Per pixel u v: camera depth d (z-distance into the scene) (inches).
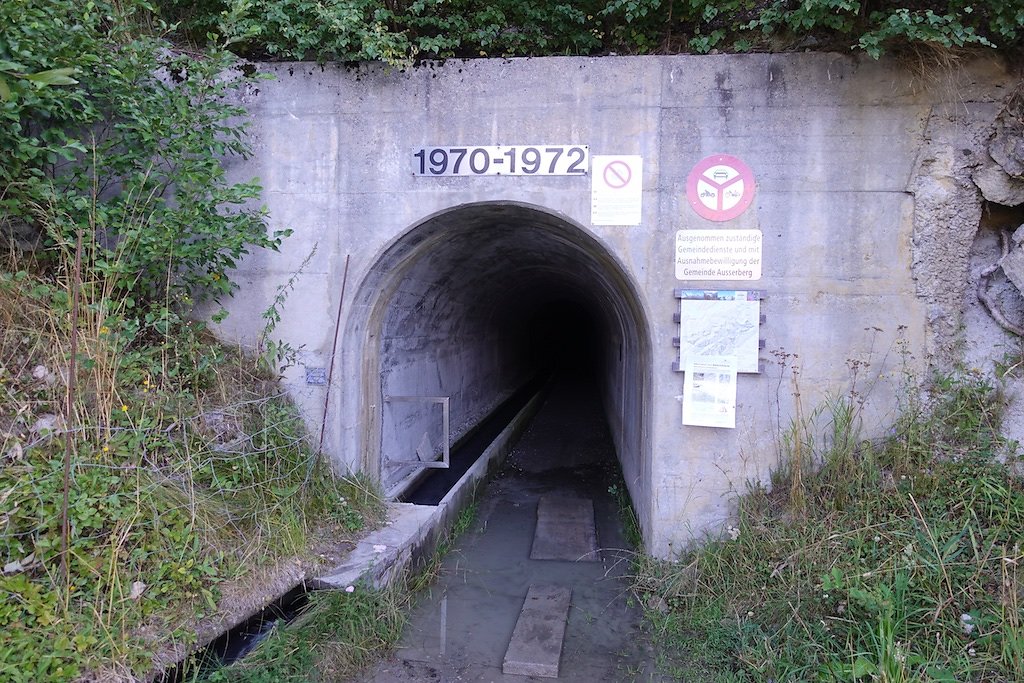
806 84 178.4
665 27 189.5
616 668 155.5
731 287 182.4
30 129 170.7
